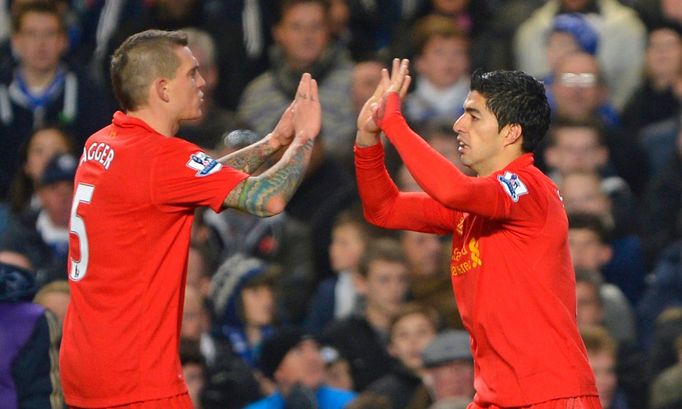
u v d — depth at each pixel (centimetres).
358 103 4216
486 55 4475
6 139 4244
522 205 2195
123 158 2203
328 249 3875
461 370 3139
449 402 3033
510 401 2220
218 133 4203
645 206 4078
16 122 4241
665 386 3331
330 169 3975
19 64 4297
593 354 3275
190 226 2227
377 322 3459
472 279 2252
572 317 2244
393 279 3456
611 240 3856
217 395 3247
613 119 4369
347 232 3697
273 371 3209
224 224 3816
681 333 3403
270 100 4331
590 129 4044
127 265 2197
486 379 2255
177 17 4550
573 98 4153
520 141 2250
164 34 2247
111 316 2200
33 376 2597
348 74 4331
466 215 2286
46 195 3669
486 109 2241
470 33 4572
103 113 4316
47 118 4253
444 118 4006
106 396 2203
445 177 2147
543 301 2214
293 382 3194
